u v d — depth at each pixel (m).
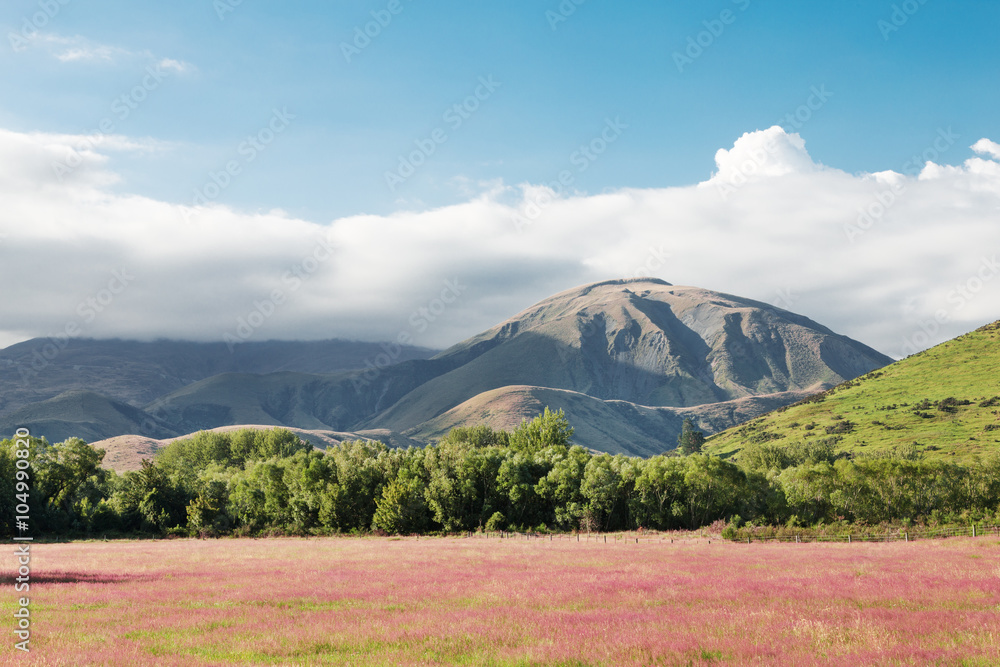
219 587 36.22
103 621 24.61
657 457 111.50
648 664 16.50
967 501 98.69
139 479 119.06
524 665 16.83
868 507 99.50
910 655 16.53
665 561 51.31
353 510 112.25
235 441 191.25
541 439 138.88
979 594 28.16
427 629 22.06
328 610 27.31
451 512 106.81
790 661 16.19
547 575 41.00
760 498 104.88
